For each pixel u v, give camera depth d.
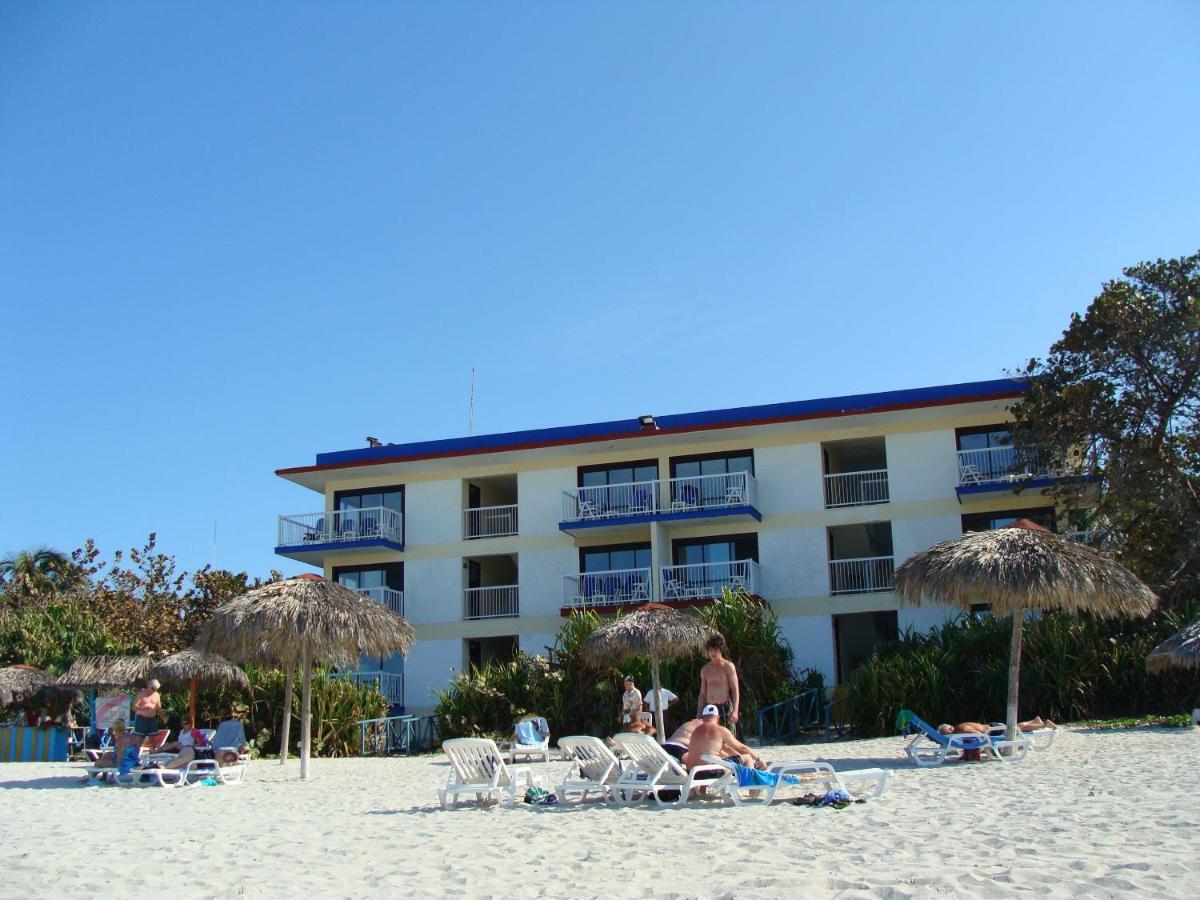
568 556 33.22
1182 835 7.63
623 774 12.16
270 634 17.42
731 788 11.23
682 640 20.12
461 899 6.71
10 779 18.86
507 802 12.65
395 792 15.24
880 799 11.18
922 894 6.03
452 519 34.44
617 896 6.57
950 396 30.03
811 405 31.62
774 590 31.09
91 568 42.00
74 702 29.66
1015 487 27.95
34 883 7.76
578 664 26.31
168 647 35.34
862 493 30.98
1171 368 25.86
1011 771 13.48
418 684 33.47
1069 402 26.00
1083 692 21.81
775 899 6.16
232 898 6.99
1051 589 15.05
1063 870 6.52
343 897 6.92
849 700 23.77
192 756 17.61
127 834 10.78
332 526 34.78
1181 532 25.75
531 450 33.12
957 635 23.88
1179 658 17.66
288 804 13.93
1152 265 26.20
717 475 31.00
